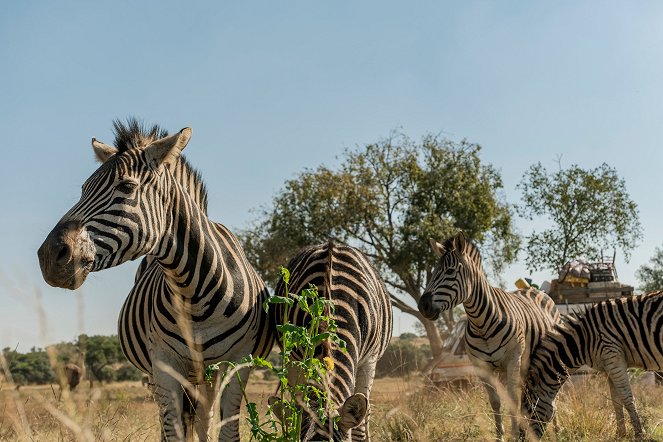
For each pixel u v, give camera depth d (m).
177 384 4.75
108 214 4.09
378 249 27.91
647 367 7.27
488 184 28.05
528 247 30.20
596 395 7.95
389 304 5.77
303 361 3.77
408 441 6.29
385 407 7.19
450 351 11.75
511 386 7.48
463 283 7.48
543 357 7.27
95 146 4.74
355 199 27.30
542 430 6.78
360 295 4.95
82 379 4.08
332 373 3.95
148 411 6.70
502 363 7.68
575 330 7.49
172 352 4.78
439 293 7.43
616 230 29.80
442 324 25.91
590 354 7.41
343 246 5.51
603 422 7.33
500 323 7.55
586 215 29.84
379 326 5.26
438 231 26.16
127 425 5.33
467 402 8.70
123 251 4.16
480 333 7.64
